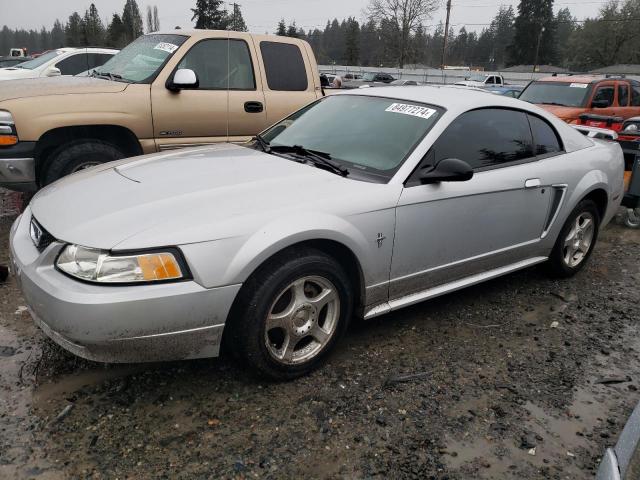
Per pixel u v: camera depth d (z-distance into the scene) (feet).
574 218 14.48
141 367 9.93
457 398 9.53
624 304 13.84
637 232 20.97
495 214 12.03
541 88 38.75
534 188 12.82
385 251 10.19
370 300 10.45
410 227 10.45
